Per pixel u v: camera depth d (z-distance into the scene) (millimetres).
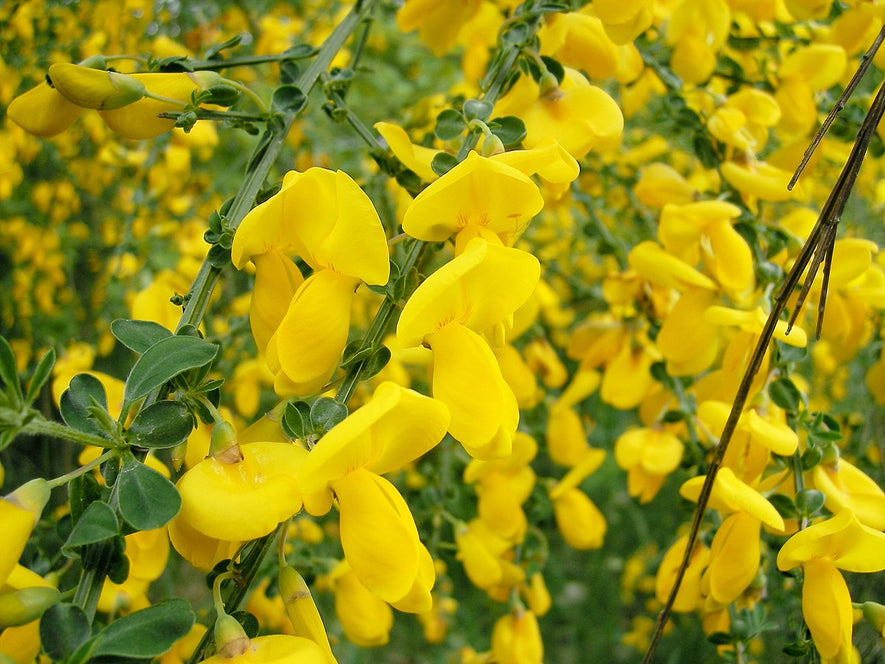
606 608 368
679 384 191
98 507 103
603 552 380
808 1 178
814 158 192
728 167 179
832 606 132
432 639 286
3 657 111
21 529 101
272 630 203
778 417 158
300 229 118
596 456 214
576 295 281
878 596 229
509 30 157
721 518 172
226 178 308
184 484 105
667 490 363
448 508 209
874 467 218
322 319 118
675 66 188
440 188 116
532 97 151
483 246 112
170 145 265
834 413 269
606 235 216
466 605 347
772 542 189
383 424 108
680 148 278
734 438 161
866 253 165
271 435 125
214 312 297
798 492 145
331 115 161
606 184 254
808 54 187
